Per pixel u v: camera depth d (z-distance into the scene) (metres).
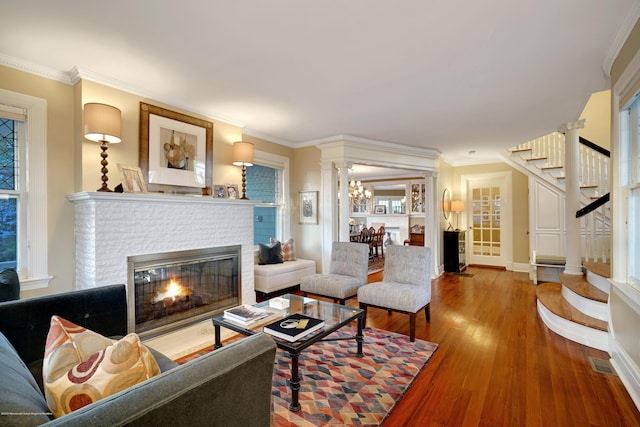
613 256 2.49
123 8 1.82
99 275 2.52
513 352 2.71
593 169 4.91
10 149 2.51
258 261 4.80
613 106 2.43
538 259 5.50
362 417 1.84
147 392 0.74
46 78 2.63
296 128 4.37
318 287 3.54
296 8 1.82
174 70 2.62
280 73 2.67
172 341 2.86
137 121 3.02
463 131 4.51
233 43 2.20
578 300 3.23
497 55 2.36
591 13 1.86
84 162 2.70
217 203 3.40
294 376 1.92
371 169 7.86
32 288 2.56
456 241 6.42
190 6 1.80
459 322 3.47
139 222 2.77
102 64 2.53
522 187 6.56
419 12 1.85
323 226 4.96
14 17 1.90
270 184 5.08
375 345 2.86
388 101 3.31
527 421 1.81
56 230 2.70
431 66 2.54
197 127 3.54
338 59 2.43
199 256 3.24
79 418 0.64
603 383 2.21
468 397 2.05
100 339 1.18
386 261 3.65
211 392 0.85
